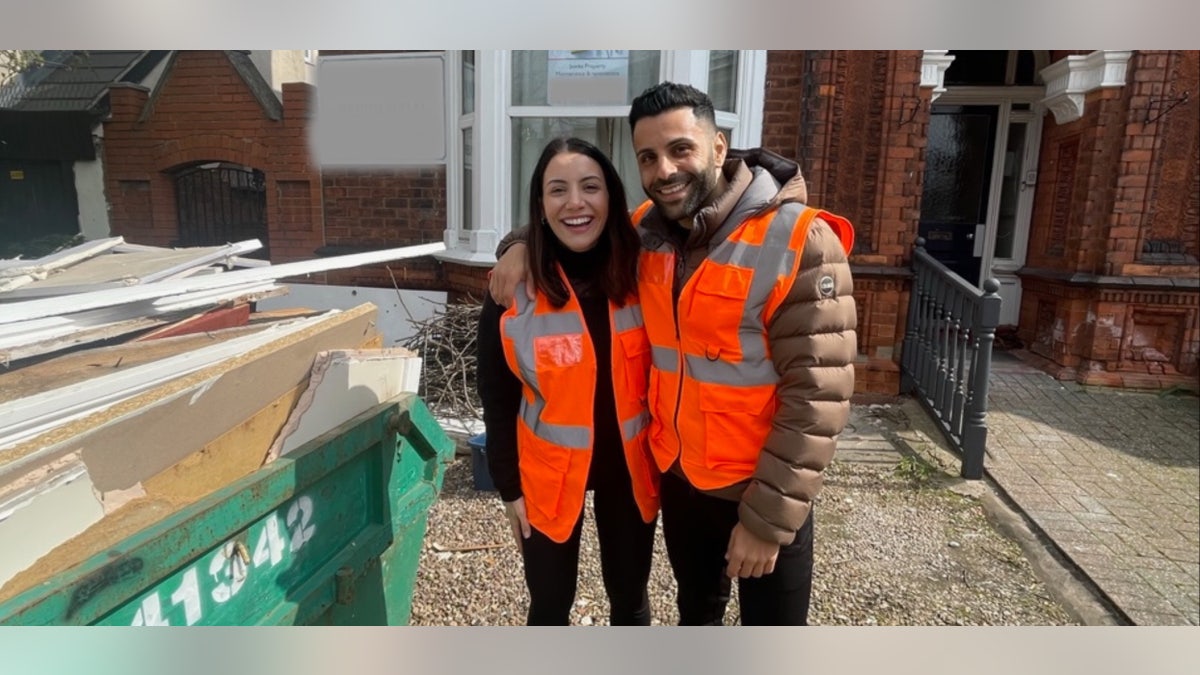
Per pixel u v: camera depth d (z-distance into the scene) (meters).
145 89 6.35
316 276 5.83
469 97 5.33
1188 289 5.12
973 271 6.61
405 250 2.97
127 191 6.53
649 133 1.57
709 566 1.93
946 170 6.52
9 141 6.48
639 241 1.74
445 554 3.02
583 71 4.82
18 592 1.07
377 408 2.00
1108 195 5.26
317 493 1.73
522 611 2.64
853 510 3.52
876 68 4.90
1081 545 3.16
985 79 6.33
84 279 2.49
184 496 1.43
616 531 1.92
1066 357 5.56
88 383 1.52
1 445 1.24
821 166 4.93
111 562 1.14
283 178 5.95
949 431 4.27
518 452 1.87
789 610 1.76
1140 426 4.64
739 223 1.55
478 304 4.91
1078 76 5.36
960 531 3.33
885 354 5.12
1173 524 3.36
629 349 1.77
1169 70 4.95
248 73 5.98
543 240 1.72
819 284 1.50
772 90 4.93
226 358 1.76
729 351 1.59
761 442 1.64
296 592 1.63
